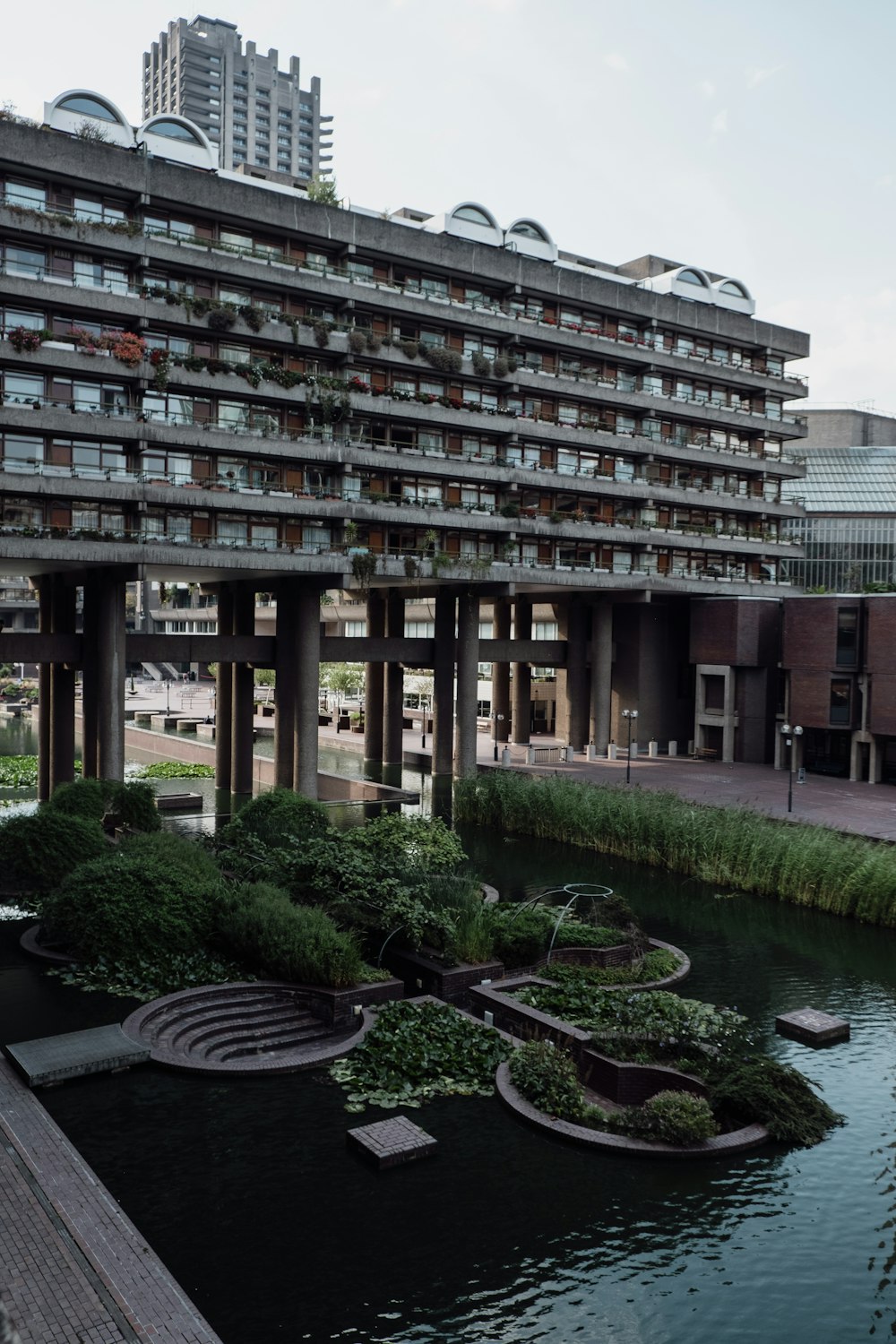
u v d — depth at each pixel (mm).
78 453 43969
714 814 38375
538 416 58312
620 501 62562
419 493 54312
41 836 30406
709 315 64062
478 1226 14719
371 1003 23031
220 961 24688
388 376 53031
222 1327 12414
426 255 52594
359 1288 13250
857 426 125562
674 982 25984
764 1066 19250
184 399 46406
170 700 108312
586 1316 12883
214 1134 17141
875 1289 13594
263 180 52719
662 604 68688
